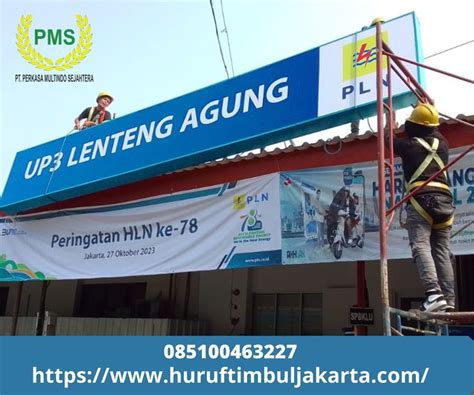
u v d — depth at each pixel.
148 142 7.77
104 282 13.15
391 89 5.15
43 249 8.77
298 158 6.72
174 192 7.66
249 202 6.95
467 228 5.46
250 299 11.52
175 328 10.77
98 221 8.29
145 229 7.79
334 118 5.94
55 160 9.02
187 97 7.64
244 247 6.82
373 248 5.93
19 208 9.09
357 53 6.06
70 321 11.45
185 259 7.29
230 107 7.00
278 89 6.60
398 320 4.42
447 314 4.02
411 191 4.61
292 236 6.50
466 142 5.66
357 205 6.14
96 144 8.52
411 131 4.88
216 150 6.86
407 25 5.80
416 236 4.50
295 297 11.15
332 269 10.80
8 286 14.25
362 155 6.27
